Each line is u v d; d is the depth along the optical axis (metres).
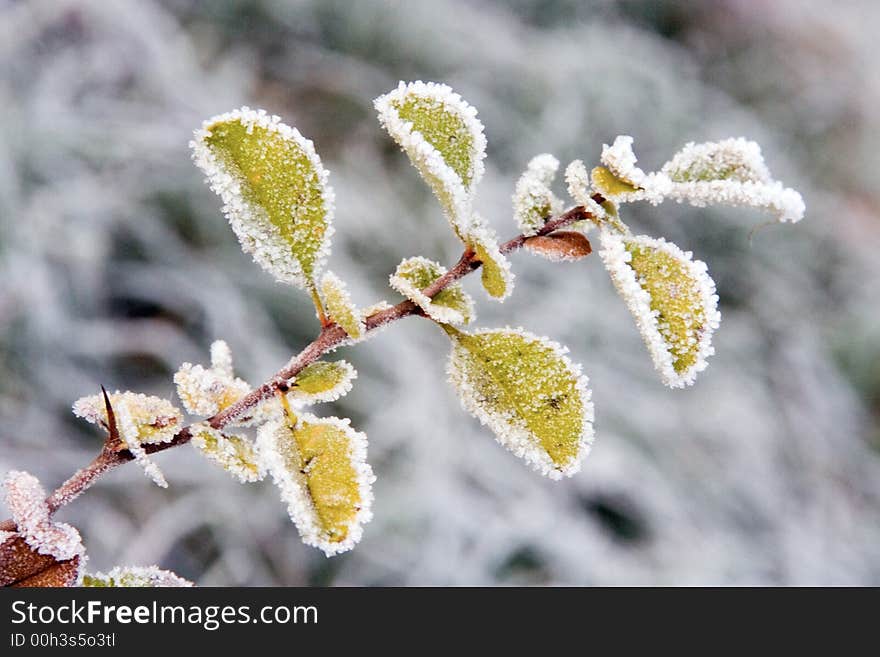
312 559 0.83
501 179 1.10
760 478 1.01
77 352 0.83
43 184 0.88
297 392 0.36
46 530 0.36
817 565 0.96
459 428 0.93
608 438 0.97
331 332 0.36
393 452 0.90
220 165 0.36
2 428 0.77
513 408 0.36
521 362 0.36
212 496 0.82
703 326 0.35
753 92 1.44
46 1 0.96
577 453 0.36
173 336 0.86
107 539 0.76
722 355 1.11
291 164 0.36
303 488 0.35
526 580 0.87
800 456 1.07
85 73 0.96
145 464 0.35
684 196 0.36
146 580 0.37
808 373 1.13
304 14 1.11
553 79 1.22
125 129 0.93
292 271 0.36
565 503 0.93
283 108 1.05
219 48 1.08
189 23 1.07
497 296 0.36
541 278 1.06
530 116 1.20
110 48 0.97
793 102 1.45
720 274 1.19
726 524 0.98
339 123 1.07
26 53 0.95
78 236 0.85
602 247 0.35
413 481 0.88
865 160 1.44
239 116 0.36
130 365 0.85
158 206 0.93
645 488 0.95
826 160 1.43
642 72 1.29
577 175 0.36
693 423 1.03
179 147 0.95
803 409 1.11
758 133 1.34
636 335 1.07
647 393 1.03
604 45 1.30
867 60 1.52
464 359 0.36
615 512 0.95
